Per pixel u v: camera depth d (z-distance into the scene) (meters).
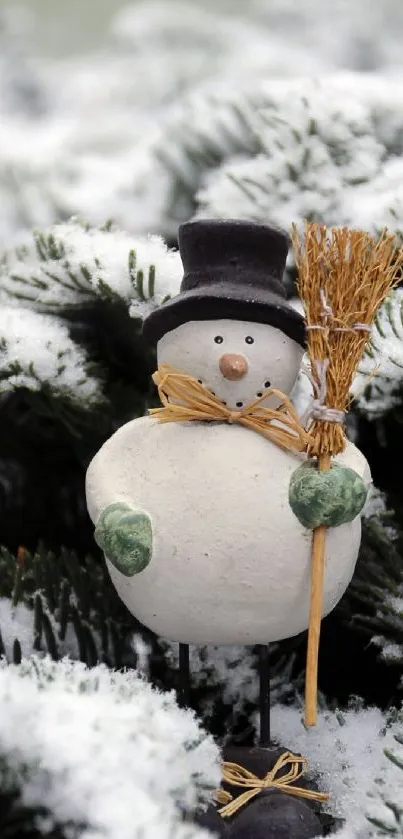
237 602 0.36
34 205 0.64
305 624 0.37
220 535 0.35
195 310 0.36
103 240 0.47
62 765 0.33
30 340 0.45
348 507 0.36
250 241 0.36
